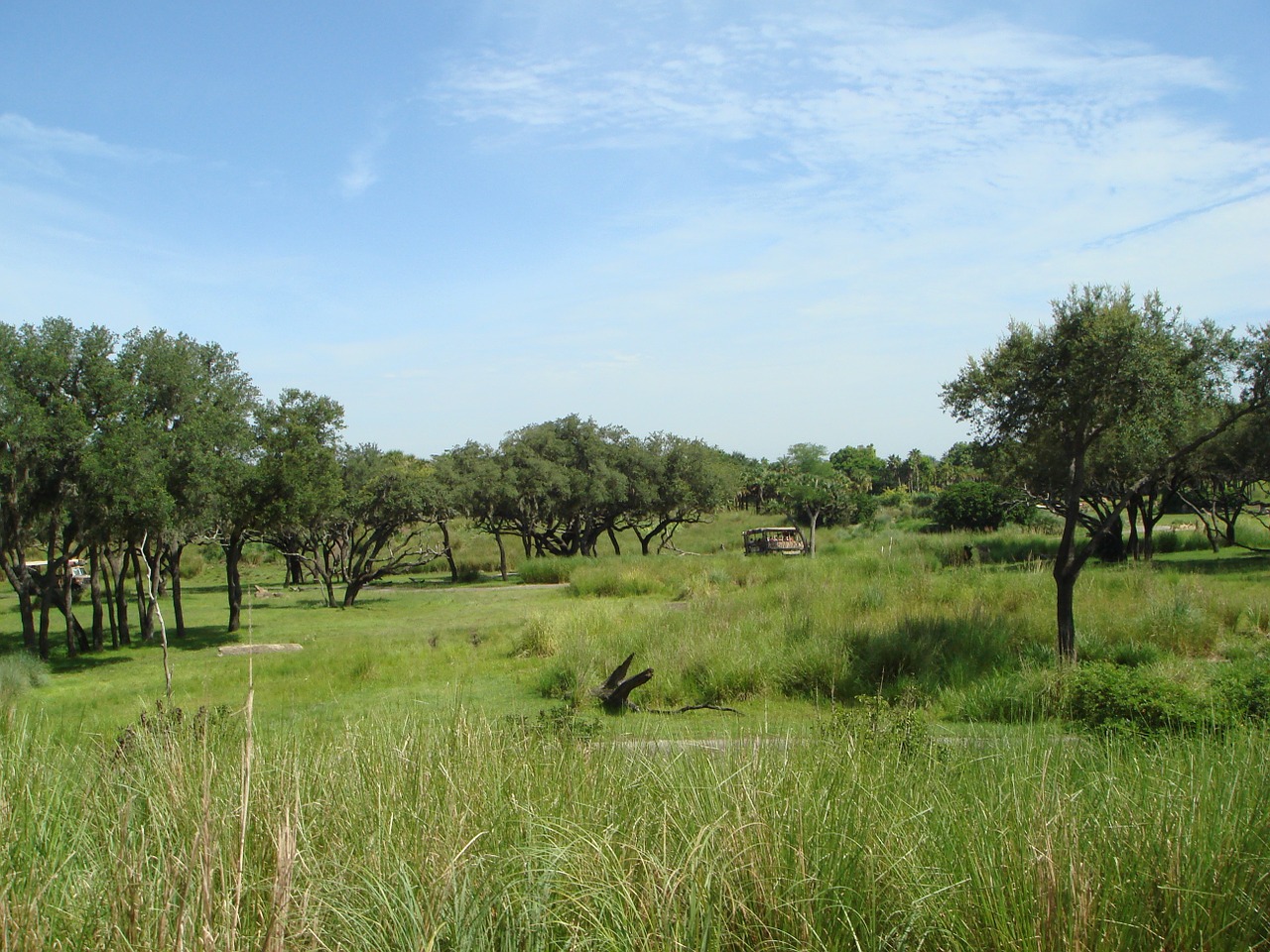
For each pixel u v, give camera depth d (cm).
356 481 4091
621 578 3231
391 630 2511
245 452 2677
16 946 313
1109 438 1362
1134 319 1188
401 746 575
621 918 348
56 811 452
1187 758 566
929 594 1953
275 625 2816
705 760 519
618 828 428
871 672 1332
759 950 341
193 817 422
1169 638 1479
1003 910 348
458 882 365
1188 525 4609
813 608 1792
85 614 3500
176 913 330
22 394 2017
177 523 2266
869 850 385
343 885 361
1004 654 1352
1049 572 2134
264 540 3466
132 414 2202
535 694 1391
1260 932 358
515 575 4759
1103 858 387
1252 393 1252
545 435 5106
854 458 12100
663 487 5141
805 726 805
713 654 1416
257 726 691
